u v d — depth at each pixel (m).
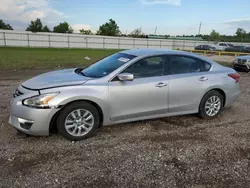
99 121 3.97
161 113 4.43
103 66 4.42
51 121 3.59
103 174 2.88
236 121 4.90
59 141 3.71
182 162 3.21
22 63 14.59
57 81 3.82
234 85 5.13
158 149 3.56
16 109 3.59
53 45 45.47
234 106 5.97
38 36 44.03
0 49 30.61
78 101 3.70
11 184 2.63
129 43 51.56
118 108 4.01
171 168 3.06
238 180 2.85
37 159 3.17
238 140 3.97
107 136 3.97
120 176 2.85
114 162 3.16
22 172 2.87
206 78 4.77
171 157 3.34
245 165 3.20
